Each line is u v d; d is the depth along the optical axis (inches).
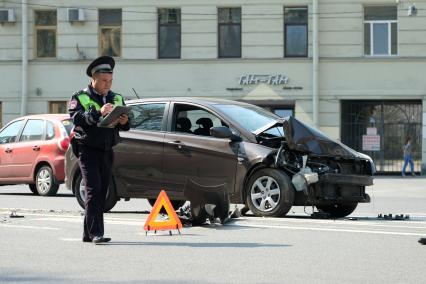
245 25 2743.6
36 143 1576.0
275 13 2726.4
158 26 2795.3
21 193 1665.8
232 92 2751.0
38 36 2847.0
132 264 637.9
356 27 2699.3
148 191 1017.5
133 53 2792.8
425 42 2672.2
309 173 949.2
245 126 991.0
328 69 2716.5
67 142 1540.4
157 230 845.2
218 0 2753.4
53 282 566.9
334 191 995.9
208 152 983.0
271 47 2728.8
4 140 1644.9
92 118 730.2
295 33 2731.3
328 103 2714.1
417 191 1856.5
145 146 1018.7
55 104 2854.3
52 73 2834.6
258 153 957.8
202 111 1010.1
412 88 2682.1
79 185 1085.8
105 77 745.6
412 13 2652.6
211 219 893.8
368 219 996.6
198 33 2765.7
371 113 2743.6
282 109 2741.1
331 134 2711.6
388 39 2704.2
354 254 687.1
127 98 2792.8
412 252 698.8
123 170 1031.0
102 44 2815.0
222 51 2770.7
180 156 998.4
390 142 2731.3
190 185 890.7
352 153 1022.4
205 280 572.7
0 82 2856.8
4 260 657.0
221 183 976.3
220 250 707.4
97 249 714.8
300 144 963.3
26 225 890.7
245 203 977.5
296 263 642.8
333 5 2709.2
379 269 617.3
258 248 719.1
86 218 754.8
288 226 877.2
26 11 2817.4
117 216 1015.6
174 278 580.1
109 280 573.3
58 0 2817.4
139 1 2785.4
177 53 2792.8
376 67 2696.9
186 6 2768.2
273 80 2728.8
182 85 2773.1
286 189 950.4
